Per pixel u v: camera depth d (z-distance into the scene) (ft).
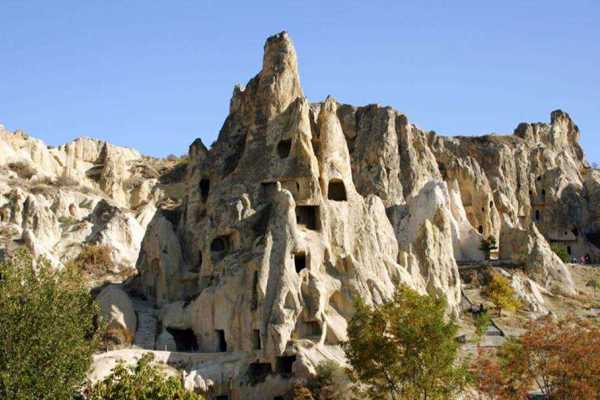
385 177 350.64
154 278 270.67
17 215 349.20
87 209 411.34
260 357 228.22
